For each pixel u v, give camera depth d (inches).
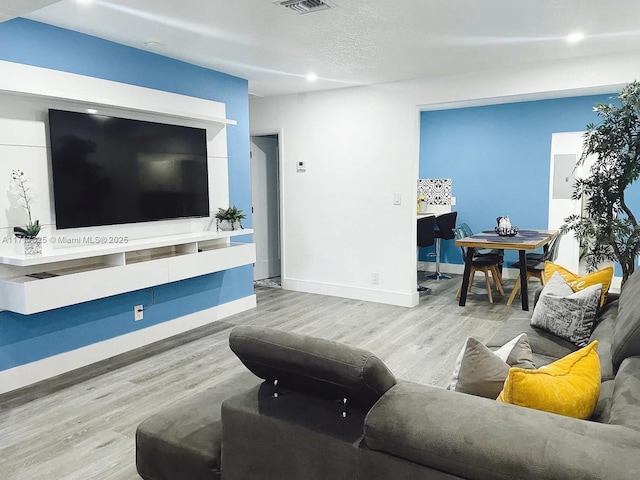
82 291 122.4
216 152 177.2
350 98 210.1
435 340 160.4
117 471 87.8
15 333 122.0
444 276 272.8
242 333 64.7
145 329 155.7
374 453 53.7
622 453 42.9
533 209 259.9
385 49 151.0
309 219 229.0
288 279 239.1
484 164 271.7
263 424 62.7
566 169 247.3
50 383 126.0
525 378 52.9
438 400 53.7
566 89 164.4
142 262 139.3
